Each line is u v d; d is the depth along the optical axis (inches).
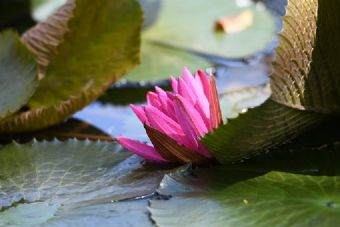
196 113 63.1
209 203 60.5
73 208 61.6
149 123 63.6
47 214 61.3
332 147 63.3
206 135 61.7
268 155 63.4
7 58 69.8
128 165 64.6
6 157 66.3
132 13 71.4
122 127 71.7
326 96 62.6
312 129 64.4
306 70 61.8
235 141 61.9
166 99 64.0
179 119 63.1
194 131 63.1
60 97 72.3
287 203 59.9
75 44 71.6
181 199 60.9
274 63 61.2
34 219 61.0
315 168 62.1
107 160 65.3
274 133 62.4
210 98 63.1
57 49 71.6
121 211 61.1
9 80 69.3
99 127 72.0
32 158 66.0
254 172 62.3
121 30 71.6
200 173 62.4
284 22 61.5
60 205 61.9
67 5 71.1
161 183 61.7
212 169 62.8
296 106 61.9
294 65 61.5
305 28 61.6
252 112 60.7
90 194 62.6
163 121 63.4
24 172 64.9
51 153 66.3
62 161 65.6
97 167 64.7
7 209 61.9
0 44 70.2
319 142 63.8
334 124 64.5
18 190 63.4
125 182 63.1
